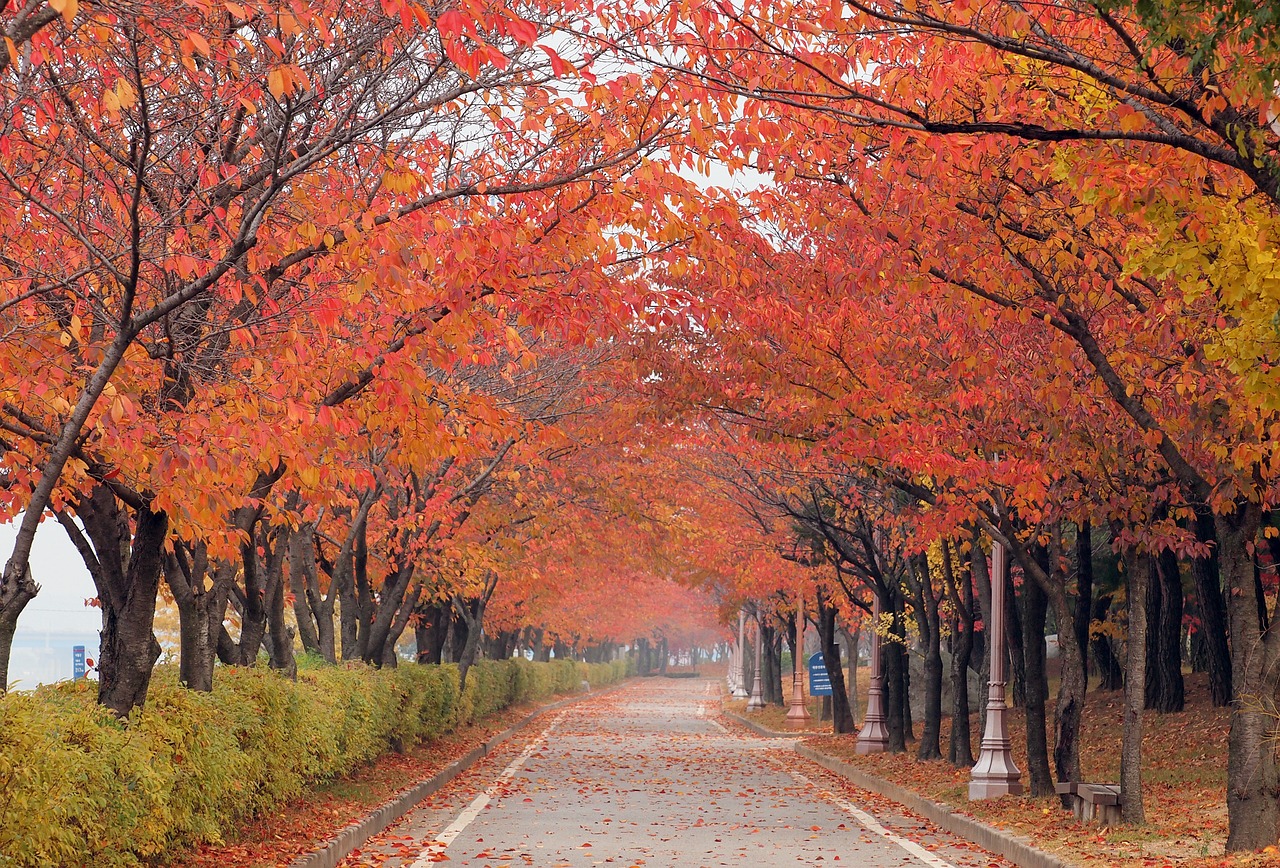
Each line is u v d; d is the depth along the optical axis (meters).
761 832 22.97
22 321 13.64
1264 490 17.91
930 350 22.50
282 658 26.56
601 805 27.69
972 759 34.22
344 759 25.39
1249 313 12.59
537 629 107.12
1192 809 23.00
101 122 14.16
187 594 19.09
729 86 13.46
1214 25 11.53
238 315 16.23
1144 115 13.34
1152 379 19.17
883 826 24.34
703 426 36.44
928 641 38.44
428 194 15.95
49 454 13.09
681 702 110.12
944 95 15.62
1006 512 24.84
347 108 15.01
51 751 10.95
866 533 41.25
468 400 18.55
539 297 15.66
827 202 19.72
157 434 13.66
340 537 38.75
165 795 14.07
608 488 40.12
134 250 11.75
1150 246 14.97
